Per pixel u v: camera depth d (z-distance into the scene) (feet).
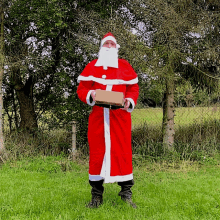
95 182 9.78
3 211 9.27
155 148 21.22
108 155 9.20
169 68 19.92
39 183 13.12
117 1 22.81
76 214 9.07
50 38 22.81
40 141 22.21
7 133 22.43
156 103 24.20
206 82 22.12
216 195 11.30
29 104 24.71
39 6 18.86
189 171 16.46
